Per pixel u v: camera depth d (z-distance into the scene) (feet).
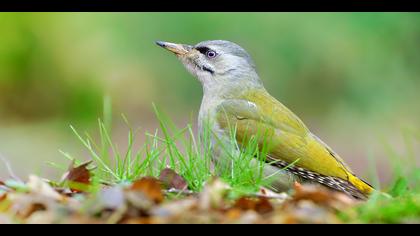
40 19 63.52
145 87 59.06
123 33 59.82
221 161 26.53
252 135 27.17
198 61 31.40
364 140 55.21
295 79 57.26
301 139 27.86
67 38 63.05
